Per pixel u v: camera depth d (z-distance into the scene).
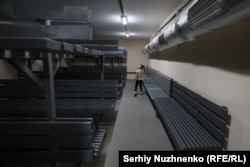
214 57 2.72
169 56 6.13
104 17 6.09
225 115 2.23
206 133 2.61
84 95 4.21
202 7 1.91
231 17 1.61
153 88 6.67
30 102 3.80
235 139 2.15
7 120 2.16
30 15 2.34
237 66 2.12
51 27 2.12
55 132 1.98
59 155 2.03
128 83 10.73
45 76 1.84
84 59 10.38
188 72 3.99
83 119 2.12
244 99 1.99
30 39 1.29
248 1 1.28
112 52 5.07
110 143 3.18
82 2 4.44
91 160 2.03
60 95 4.21
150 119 4.41
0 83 3.95
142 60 12.73
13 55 1.48
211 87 2.82
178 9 4.54
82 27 2.11
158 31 7.73
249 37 1.91
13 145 2.01
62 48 1.58
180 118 3.27
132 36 11.58
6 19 2.35
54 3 4.58
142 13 5.48
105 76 6.64
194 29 2.39
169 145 3.07
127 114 4.82
